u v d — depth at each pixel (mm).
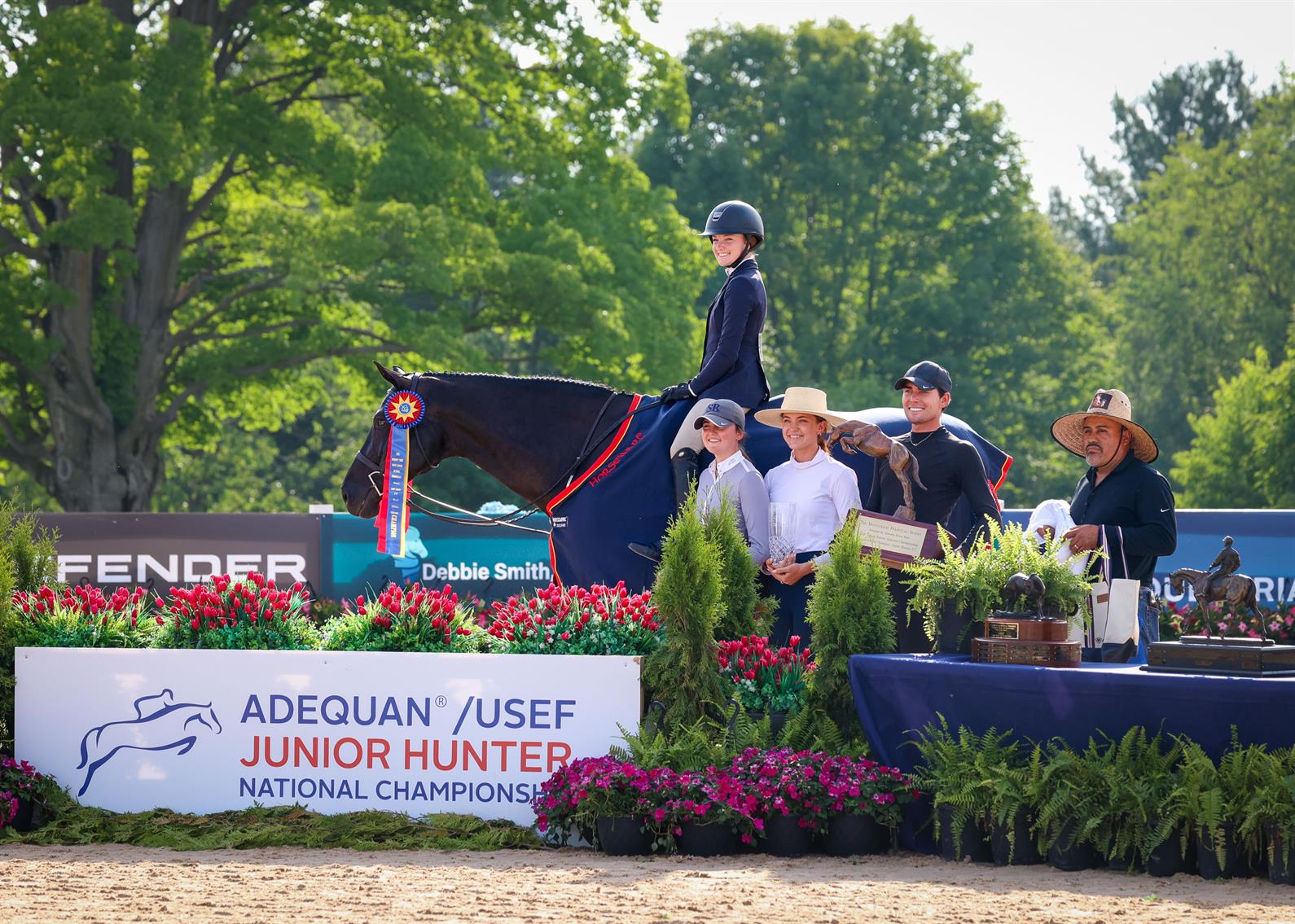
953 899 7367
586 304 37938
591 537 11336
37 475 36531
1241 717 8156
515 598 10812
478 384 11828
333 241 33969
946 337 62156
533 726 9766
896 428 11727
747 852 8938
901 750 9203
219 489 62281
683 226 44188
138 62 31500
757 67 64312
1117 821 8203
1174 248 71750
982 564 9359
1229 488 54375
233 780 10031
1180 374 68812
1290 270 67625
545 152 39750
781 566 10609
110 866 8531
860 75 62812
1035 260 63625
